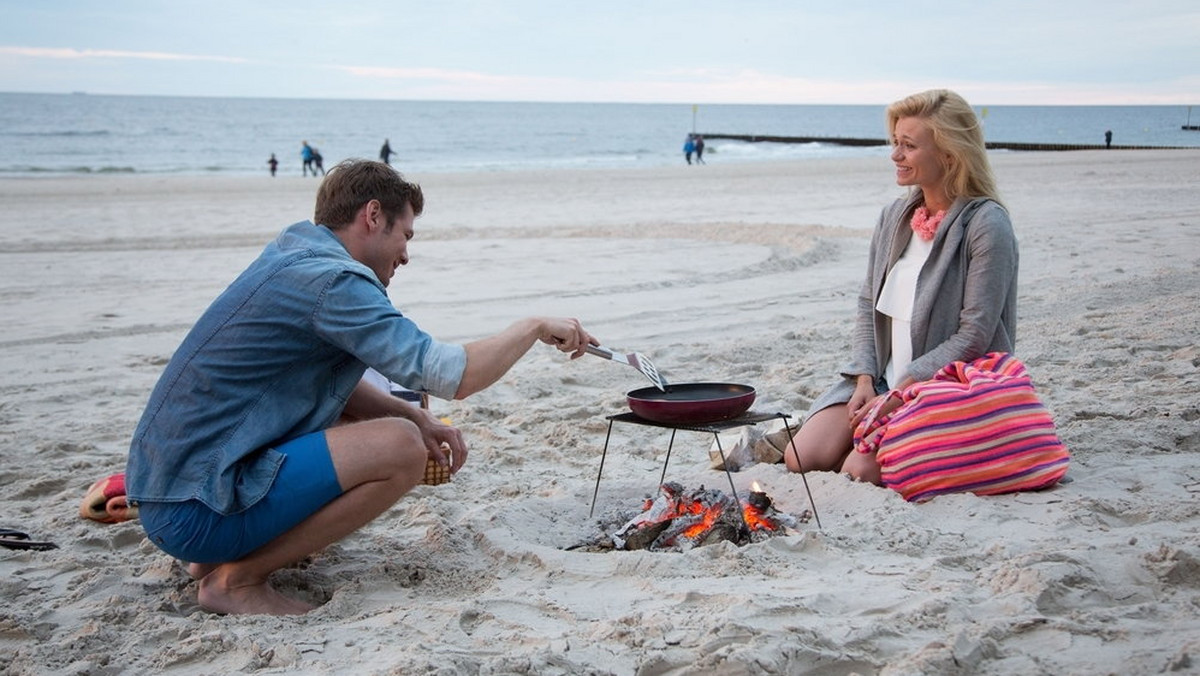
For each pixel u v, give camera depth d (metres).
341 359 3.38
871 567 3.35
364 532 4.05
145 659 2.94
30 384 7.15
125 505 4.17
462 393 3.29
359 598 3.36
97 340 8.79
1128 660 2.55
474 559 3.63
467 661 2.69
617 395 6.30
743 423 3.76
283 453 3.24
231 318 3.22
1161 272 10.11
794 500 4.18
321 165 40.22
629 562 3.42
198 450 3.21
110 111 135.88
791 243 14.90
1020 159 37.84
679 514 3.91
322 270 3.21
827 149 65.75
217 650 2.94
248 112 147.12
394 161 55.53
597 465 4.95
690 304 10.05
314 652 2.90
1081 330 7.42
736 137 83.38
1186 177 26.48
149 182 29.88
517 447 5.26
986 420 3.99
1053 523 3.62
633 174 33.62
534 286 11.35
